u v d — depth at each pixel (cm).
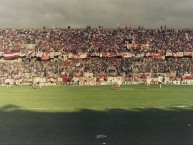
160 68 8894
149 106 3756
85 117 3036
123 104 3934
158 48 9394
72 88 6781
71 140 2205
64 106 3781
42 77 8300
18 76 8512
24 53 9050
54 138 2256
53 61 9075
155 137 2272
